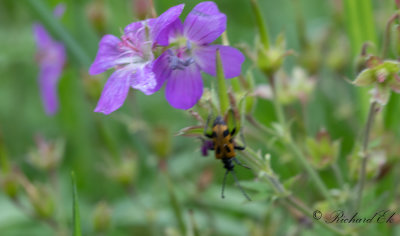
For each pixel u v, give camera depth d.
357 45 0.41
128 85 0.34
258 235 0.40
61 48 0.47
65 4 0.48
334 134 0.46
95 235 0.43
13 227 0.46
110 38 0.35
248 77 0.37
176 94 0.34
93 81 0.43
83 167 0.49
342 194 0.38
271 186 0.36
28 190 0.41
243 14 0.56
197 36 0.34
